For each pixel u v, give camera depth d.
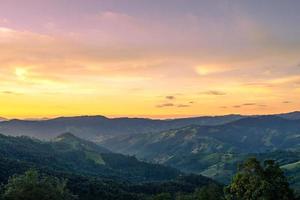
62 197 72.56
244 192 51.09
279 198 49.03
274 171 50.66
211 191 93.31
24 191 64.69
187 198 107.12
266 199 48.28
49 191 68.38
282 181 50.09
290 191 50.41
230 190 52.91
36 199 65.31
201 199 91.38
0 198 63.78
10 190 64.69
